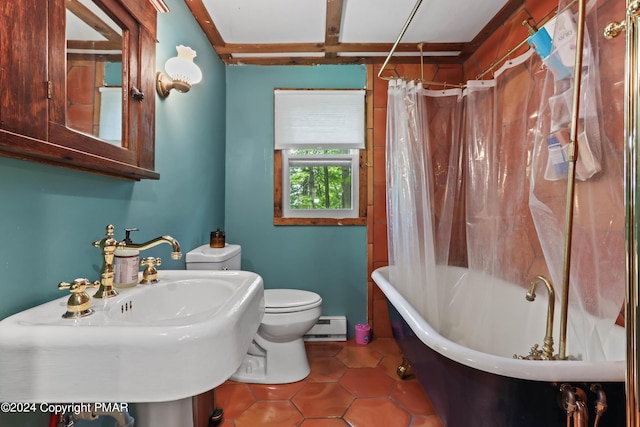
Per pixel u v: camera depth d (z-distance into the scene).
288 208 2.57
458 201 2.15
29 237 0.81
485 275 1.87
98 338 0.62
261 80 2.51
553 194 1.16
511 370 0.92
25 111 0.70
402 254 1.83
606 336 1.02
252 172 2.51
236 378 1.86
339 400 1.68
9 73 0.67
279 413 1.58
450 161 2.15
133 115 1.14
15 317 0.71
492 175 1.89
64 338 0.62
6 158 0.74
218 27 2.05
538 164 1.21
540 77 1.57
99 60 0.99
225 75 2.50
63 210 0.91
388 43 2.27
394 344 2.39
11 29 0.67
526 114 1.67
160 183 1.48
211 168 2.18
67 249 0.93
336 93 2.51
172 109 1.60
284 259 2.51
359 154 2.53
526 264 1.68
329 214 2.57
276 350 1.89
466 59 2.48
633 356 0.55
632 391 0.55
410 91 1.89
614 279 1.02
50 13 0.77
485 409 1.00
